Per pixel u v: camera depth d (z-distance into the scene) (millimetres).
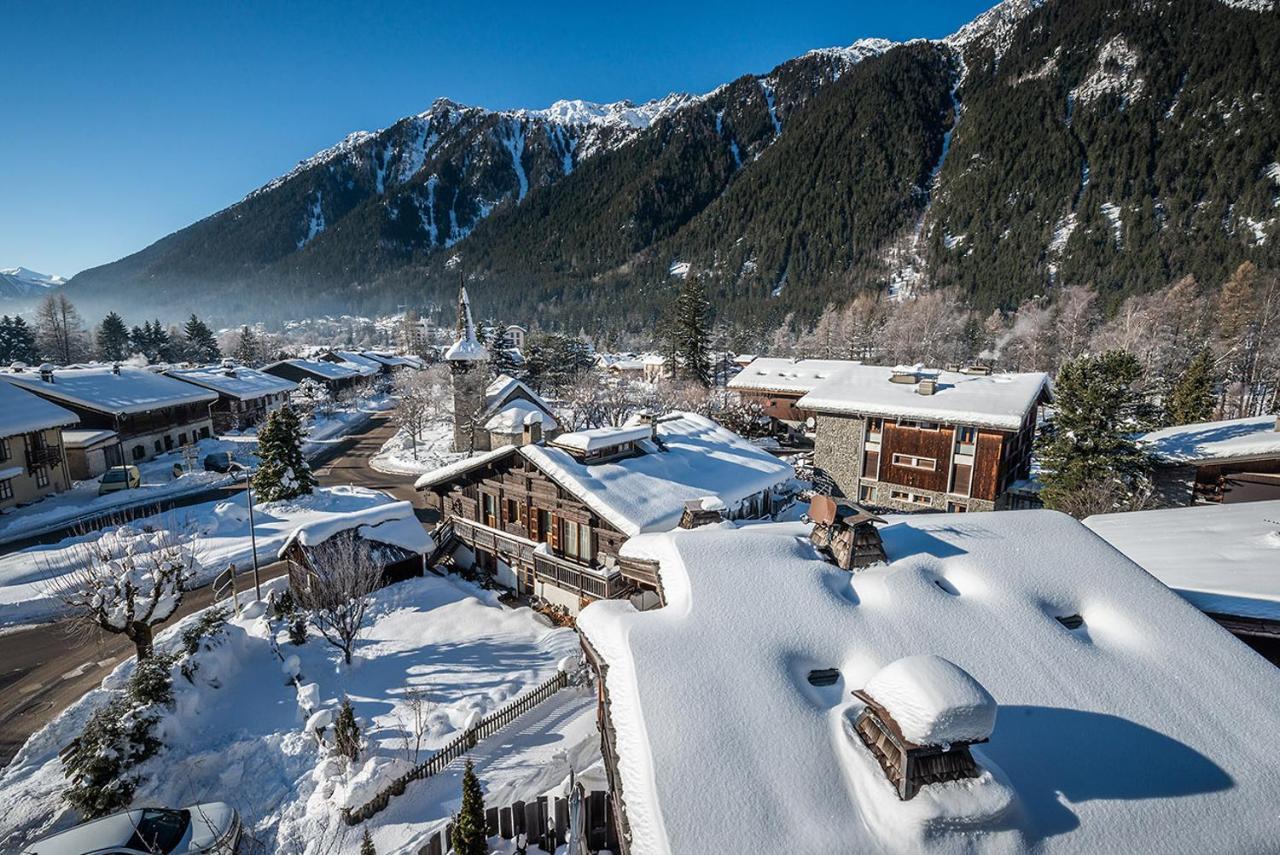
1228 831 5477
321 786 13297
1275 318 58188
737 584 8281
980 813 5348
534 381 82875
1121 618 7922
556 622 21641
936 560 8984
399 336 160750
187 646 16922
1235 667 7121
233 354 121000
